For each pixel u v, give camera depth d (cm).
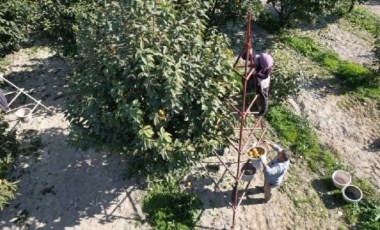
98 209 852
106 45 709
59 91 1116
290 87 1030
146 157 757
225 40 740
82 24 759
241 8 1193
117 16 687
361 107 1121
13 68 1183
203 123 718
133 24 677
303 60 1277
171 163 751
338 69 1242
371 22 1502
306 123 1050
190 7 741
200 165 928
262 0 1566
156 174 795
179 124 741
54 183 901
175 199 862
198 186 893
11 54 1230
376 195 901
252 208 862
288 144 1004
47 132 1007
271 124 1047
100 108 729
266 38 1368
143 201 862
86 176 914
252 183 904
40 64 1202
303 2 1302
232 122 777
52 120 1038
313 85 1186
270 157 958
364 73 1212
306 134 1027
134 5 666
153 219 830
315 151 990
